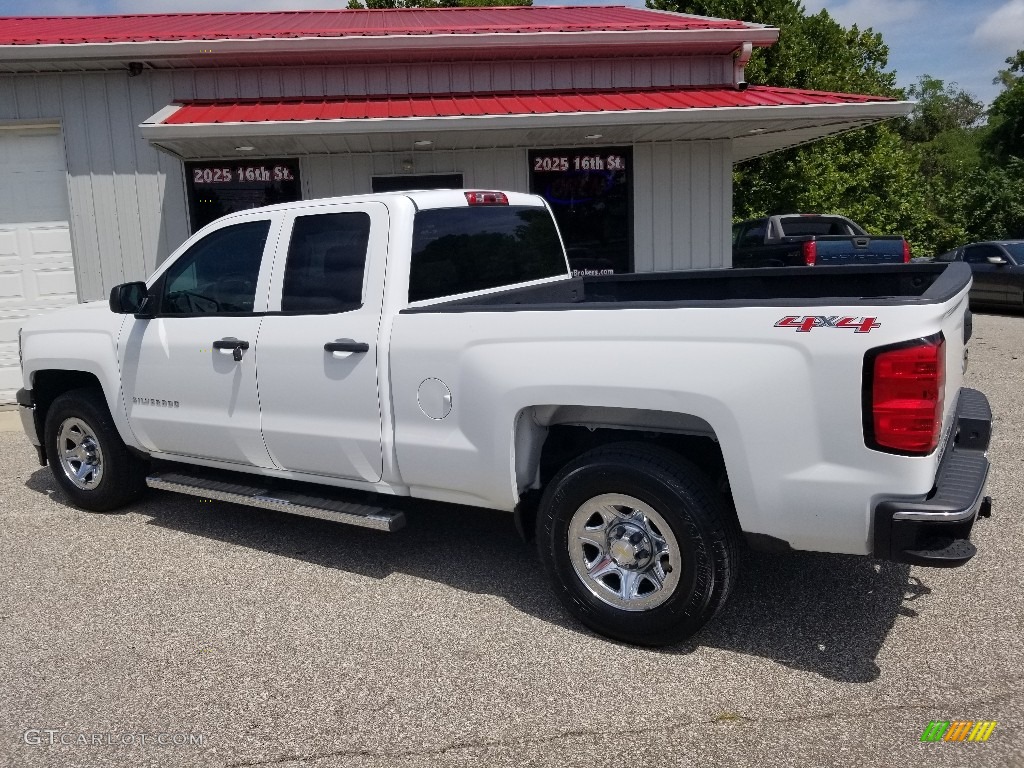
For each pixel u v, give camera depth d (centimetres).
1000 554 455
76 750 304
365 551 491
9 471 689
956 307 346
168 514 567
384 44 945
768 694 329
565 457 410
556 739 304
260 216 467
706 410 331
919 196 2481
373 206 428
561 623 395
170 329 496
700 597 346
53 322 564
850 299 309
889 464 303
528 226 526
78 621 406
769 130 959
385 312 415
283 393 450
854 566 448
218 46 916
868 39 2562
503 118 838
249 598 429
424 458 408
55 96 943
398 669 355
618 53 1016
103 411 549
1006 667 342
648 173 1016
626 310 347
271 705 330
